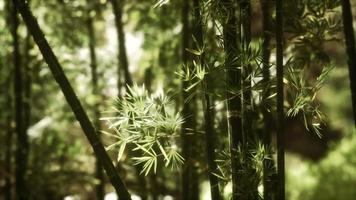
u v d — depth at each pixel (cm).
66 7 471
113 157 431
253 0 266
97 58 486
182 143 338
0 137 504
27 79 463
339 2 295
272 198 271
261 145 264
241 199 243
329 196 709
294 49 322
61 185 479
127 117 235
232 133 244
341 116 1103
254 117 307
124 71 403
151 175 428
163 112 260
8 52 484
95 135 252
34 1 471
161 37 440
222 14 242
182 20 361
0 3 466
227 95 244
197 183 396
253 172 244
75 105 251
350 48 283
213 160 245
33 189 469
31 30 249
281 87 232
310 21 298
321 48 321
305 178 759
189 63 366
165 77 440
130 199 254
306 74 320
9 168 475
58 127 533
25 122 459
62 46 480
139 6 433
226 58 234
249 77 237
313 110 248
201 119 400
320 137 252
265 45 303
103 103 474
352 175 725
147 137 236
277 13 234
